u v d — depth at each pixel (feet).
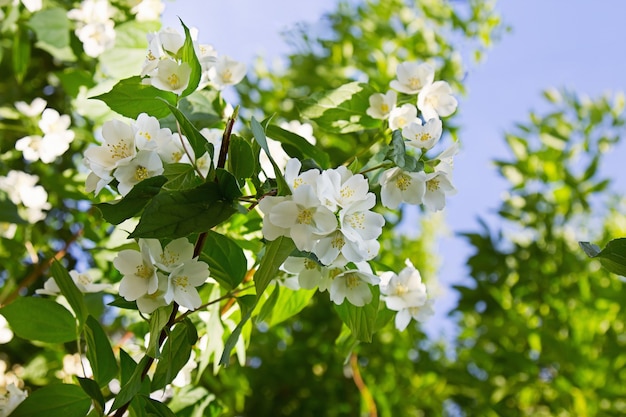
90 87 3.92
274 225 2.68
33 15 4.07
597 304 5.59
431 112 3.18
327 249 2.72
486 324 5.87
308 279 2.95
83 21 3.99
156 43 2.89
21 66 4.24
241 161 2.77
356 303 2.94
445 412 6.00
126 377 3.03
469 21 5.78
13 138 4.49
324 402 5.50
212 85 3.30
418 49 5.54
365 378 5.45
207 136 3.01
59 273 3.05
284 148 3.23
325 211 2.67
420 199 2.90
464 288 5.81
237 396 4.83
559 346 5.40
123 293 2.76
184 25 2.78
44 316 3.11
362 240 2.73
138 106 2.92
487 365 5.73
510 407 5.65
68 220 4.50
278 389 5.53
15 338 4.44
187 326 2.86
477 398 5.76
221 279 3.05
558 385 5.30
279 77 5.62
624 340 5.55
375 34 5.63
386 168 2.93
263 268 2.71
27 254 4.33
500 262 5.86
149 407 2.86
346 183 2.75
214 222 2.66
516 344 5.67
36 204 4.05
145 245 2.75
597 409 5.22
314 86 5.47
